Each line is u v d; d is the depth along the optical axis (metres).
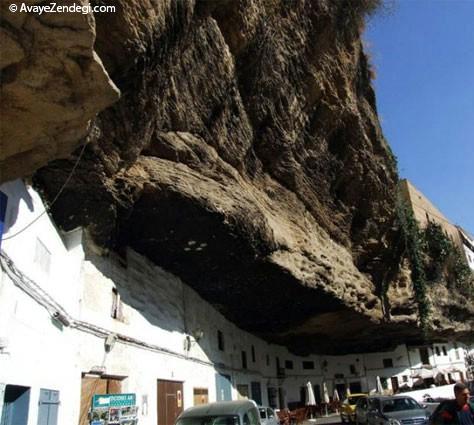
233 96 15.74
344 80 21.59
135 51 7.08
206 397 17.03
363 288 24.97
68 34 4.39
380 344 38.41
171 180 11.95
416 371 41.62
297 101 19.56
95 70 4.81
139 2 6.70
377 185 26.41
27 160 5.98
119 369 10.94
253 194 17.47
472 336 49.34
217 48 13.98
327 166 22.81
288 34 18.11
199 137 14.50
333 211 24.53
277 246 17.17
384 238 29.02
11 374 6.32
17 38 4.27
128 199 11.05
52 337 8.09
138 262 13.62
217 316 20.72
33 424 7.10
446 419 6.24
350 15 20.50
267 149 18.98
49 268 8.34
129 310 12.23
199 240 13.85
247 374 24.28
